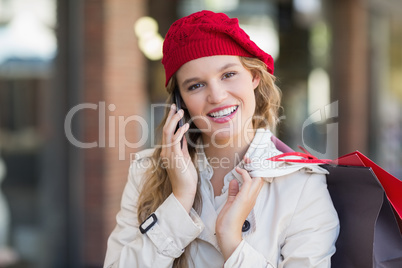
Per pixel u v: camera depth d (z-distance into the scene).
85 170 6.00
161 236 2.07
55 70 5.93
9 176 5.60
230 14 8.89
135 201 2.33
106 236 5.97
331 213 2.01
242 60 2.06
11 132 5.58
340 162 2.05
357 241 2.00
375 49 14.65
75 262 6.05
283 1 9.92
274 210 2.05
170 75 2.13
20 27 5.61
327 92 11.92
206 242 2.14
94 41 5.96
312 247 1.95
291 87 10.40
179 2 7.80
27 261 5.80
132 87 6.37
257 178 2.02
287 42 10.29
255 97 2.30
